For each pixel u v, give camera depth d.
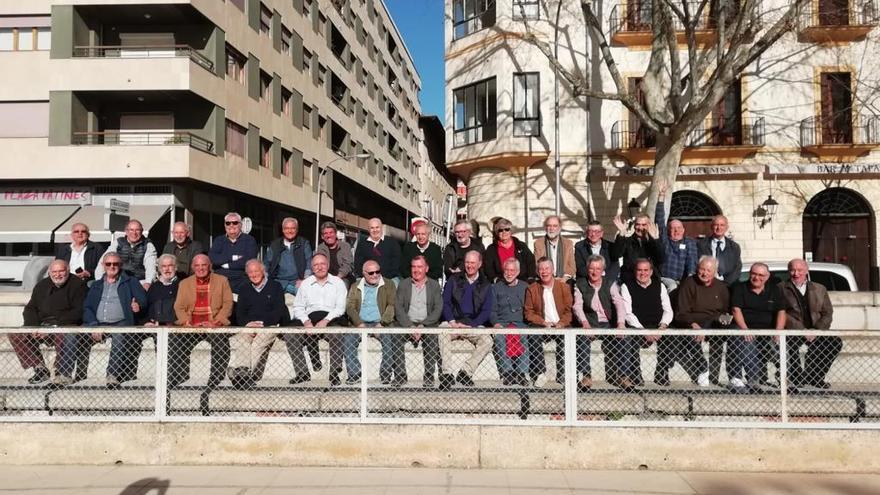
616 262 7.71
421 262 7.04
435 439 5.74
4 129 21.91
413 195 62.03
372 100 45.56
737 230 18.84
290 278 8.67
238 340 5.99
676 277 7.95
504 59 19.48
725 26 16.78
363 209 46.31
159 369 5.85
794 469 5.57
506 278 7.08
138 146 21.50
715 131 19.03
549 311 6.91
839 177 18.64
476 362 5.93
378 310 7.10
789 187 18.80
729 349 5.80
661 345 5.83
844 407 5.66
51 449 5.79
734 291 6.95
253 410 5.92
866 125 18.41
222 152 23.92
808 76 18.73
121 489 5.14
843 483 5.27
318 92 34.44
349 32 40.47
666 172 15.45
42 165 21.48
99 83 21.64
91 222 21.00
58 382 6.02
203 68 22.53
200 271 6.89
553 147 19.17
